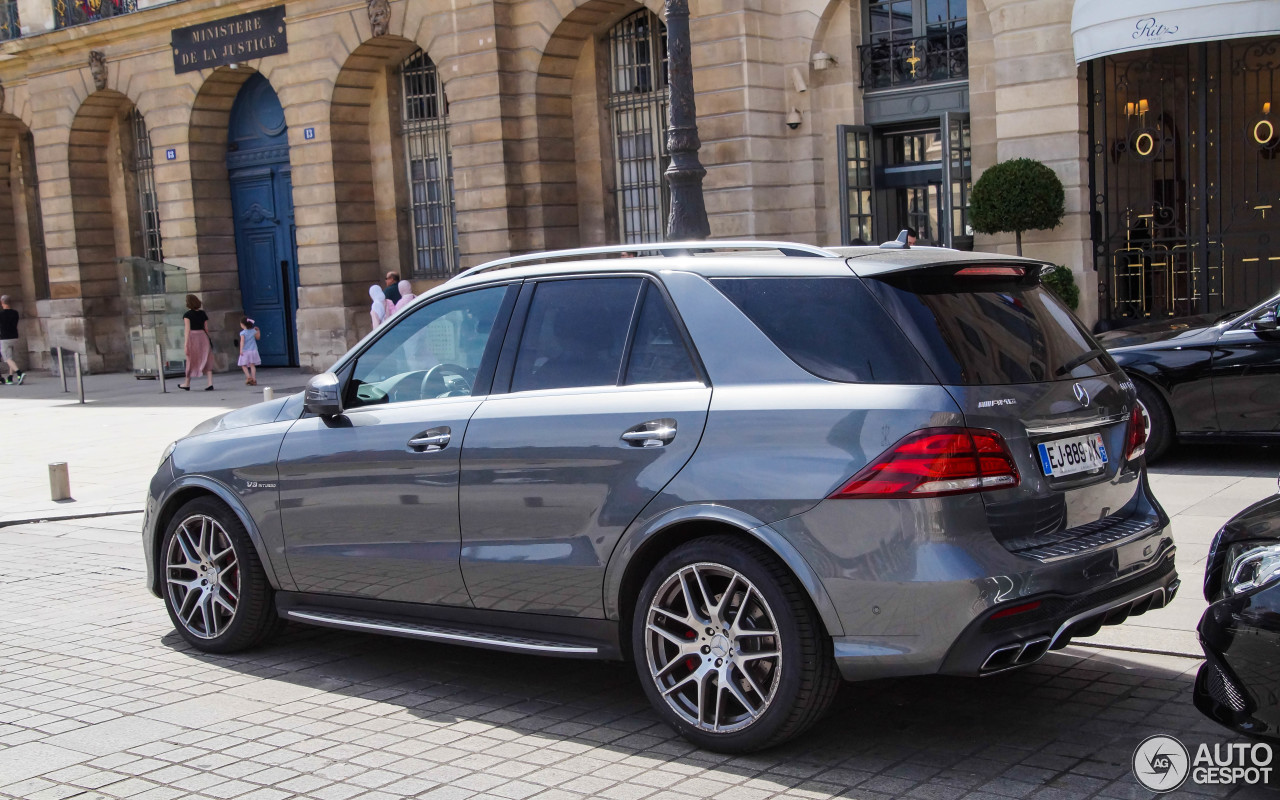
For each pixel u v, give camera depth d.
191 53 25.25
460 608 5.20
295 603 5.84
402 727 4.95
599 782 4.27
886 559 4.07
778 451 4.30
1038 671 5.24
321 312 24.02
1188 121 15.10
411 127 23.67
